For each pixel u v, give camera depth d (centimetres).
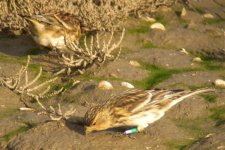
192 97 1269
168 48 1620
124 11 1670
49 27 1543
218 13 1845
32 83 1323
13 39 1664
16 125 1141
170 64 1492
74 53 1479
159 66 1479
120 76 1395
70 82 1372
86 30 1636
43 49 1584
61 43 1541
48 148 1041
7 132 1123
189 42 1639
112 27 1620
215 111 1225
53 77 1407
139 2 1741
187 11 1838
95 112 1045
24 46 1620
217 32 1680
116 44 1491
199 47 1617
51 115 1142
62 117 1122
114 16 1636
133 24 1719
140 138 1077
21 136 1093
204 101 1258
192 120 1198
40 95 1305
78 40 1592
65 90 1333
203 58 1569
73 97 1298
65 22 1563
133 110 1052
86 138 1063
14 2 1670
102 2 1673
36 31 1548
